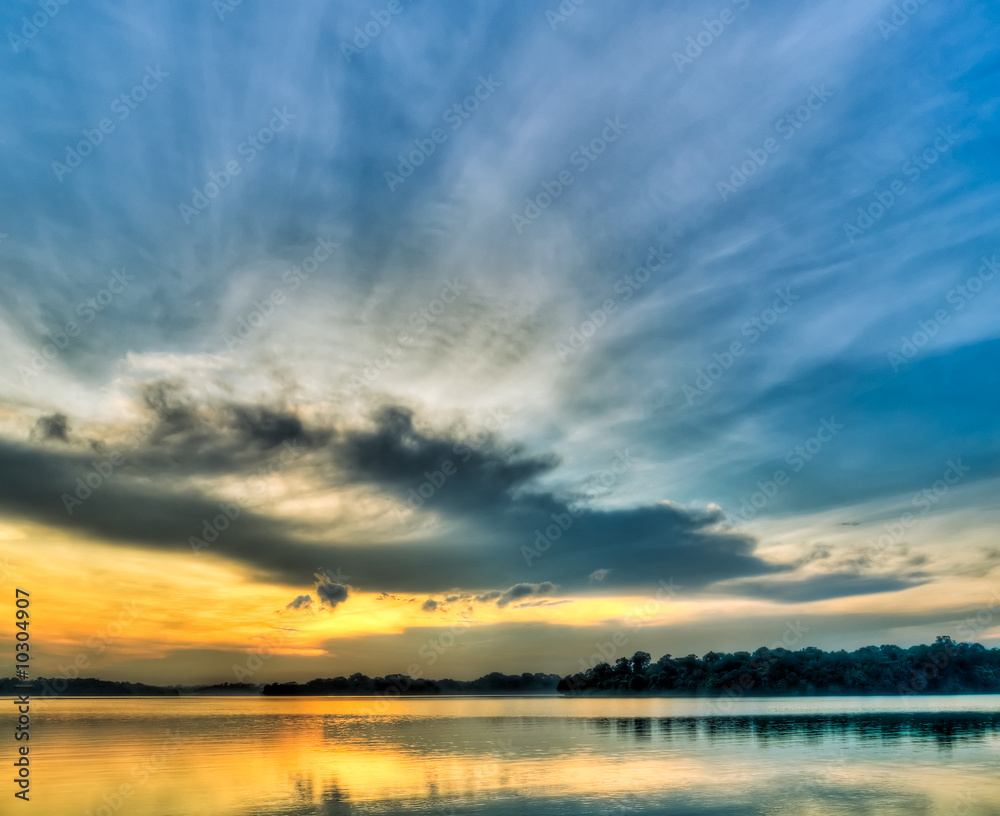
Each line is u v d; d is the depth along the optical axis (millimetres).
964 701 155750
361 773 42719
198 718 114188
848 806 31516
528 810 30750
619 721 95375
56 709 155000
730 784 37500
